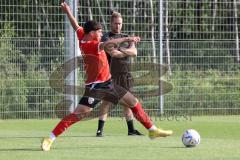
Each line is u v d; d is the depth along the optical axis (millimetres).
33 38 54094
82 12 56500
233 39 59719
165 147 34906
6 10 54500
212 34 60750
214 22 61094
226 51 58312
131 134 42812
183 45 57312
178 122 51938
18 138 40062
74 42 53719
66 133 43750
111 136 41844
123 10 57719
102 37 40500
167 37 57375
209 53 57938
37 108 54438
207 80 57938
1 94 53844
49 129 46812
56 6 54969
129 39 33562
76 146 35469
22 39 53844
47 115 54438
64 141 38219
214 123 51188
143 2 57969
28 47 54000
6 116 54031
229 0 63531
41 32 54969
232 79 58469
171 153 32156
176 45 57156
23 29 54750
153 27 56938
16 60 53938
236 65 58594
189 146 35125
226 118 55625
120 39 33562
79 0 56375
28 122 52031
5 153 32156
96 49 33656
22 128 47531
